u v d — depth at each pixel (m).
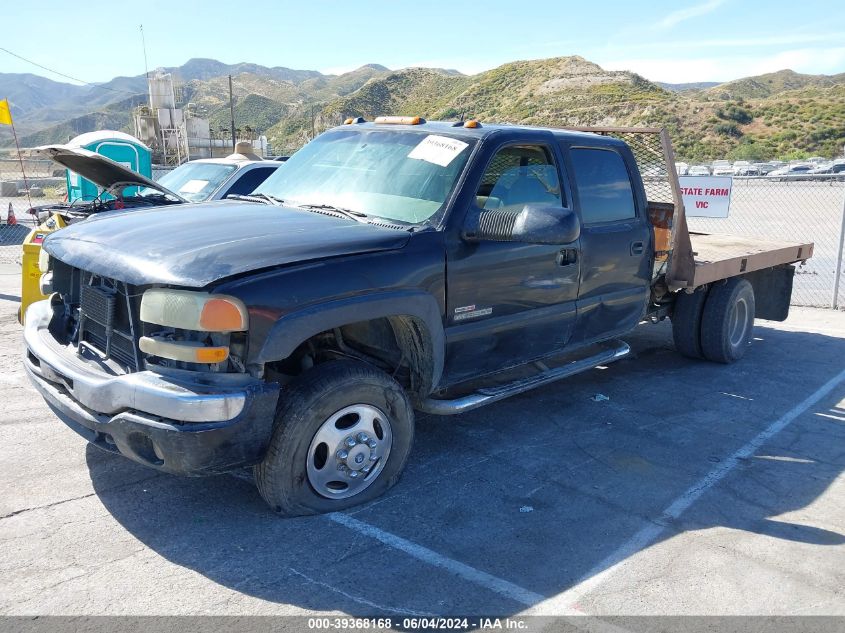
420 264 3.81
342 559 3.29
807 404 5.88
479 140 4.34
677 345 7.09
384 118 5.10
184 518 3.60
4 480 3.95
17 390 5.45
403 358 4.06
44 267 4.31
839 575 3.33
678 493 4.15
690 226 18.58
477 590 3.10
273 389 3.23
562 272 4.78
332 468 3.63
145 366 3.34
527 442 4.84
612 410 5.57
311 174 4.75
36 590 2.96
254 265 3.24
